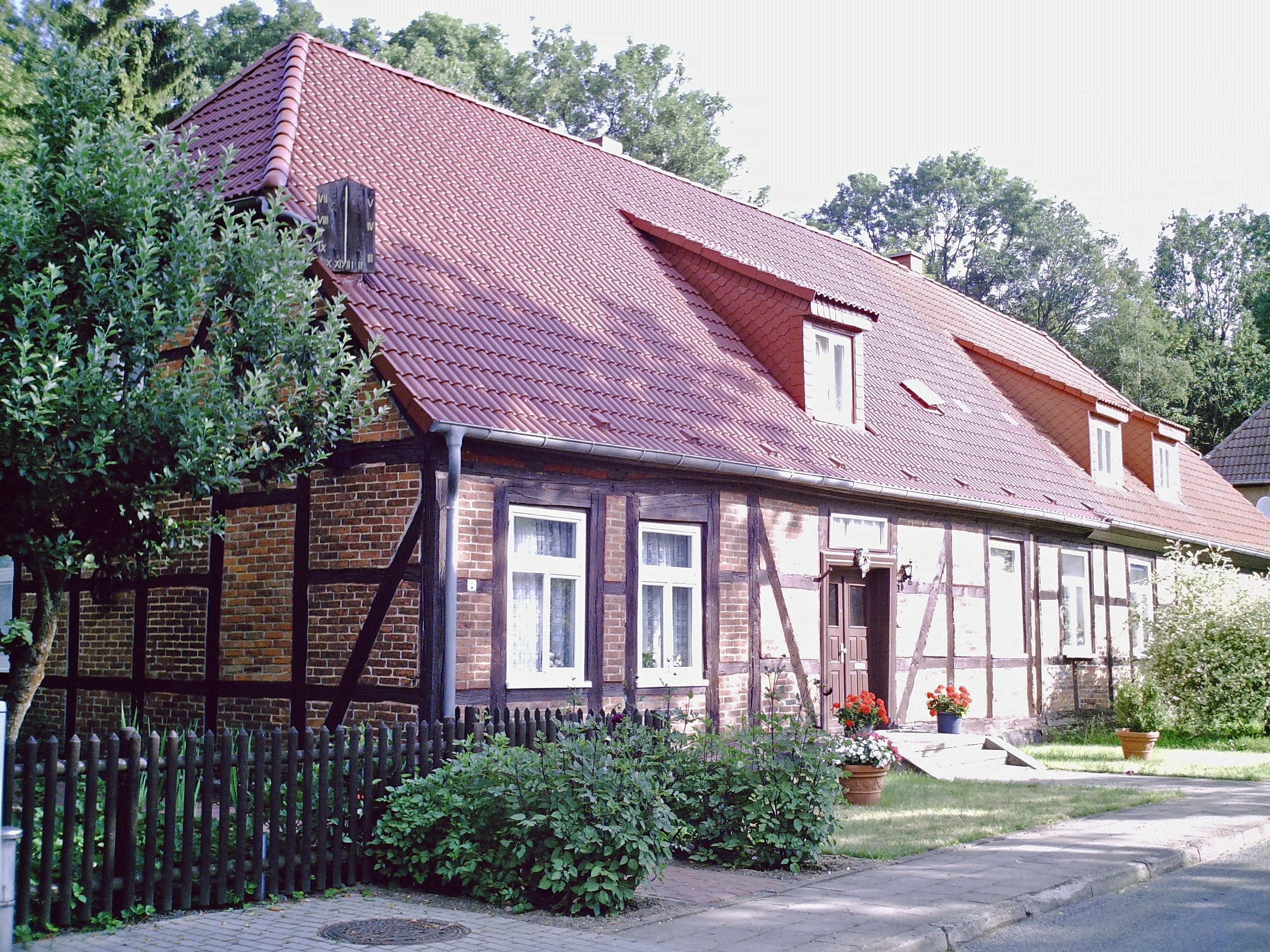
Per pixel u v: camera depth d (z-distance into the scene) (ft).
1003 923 26.07
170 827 24.75
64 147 31.42
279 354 31.42
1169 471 87.66
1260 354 169.58
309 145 44.96
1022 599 65.16
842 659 52.16
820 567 50.21
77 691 44.34
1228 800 42.91
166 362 31.78
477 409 35.96
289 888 26.48
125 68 73.15
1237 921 26.30
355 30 121.70
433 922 24.66
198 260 29.84
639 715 36.19
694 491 44.29
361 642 36.42
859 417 56.29
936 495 54.08
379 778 28.63
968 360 78.28
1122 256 184.85
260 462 31.53
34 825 22.91
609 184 62.18
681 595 44.19
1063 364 91.97
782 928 24.45
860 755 40.52
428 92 57.52
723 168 147.54
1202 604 69.51
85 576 44.47
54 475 27.53
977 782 47.16
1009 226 187.83
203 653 40.57
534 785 26.96
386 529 36.29
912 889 28.12
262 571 39.19
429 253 43.47
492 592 36.68
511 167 55.93
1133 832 35.86
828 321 54.29
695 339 52.03
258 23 115.85
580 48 142.82
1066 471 71.87
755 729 32.65
